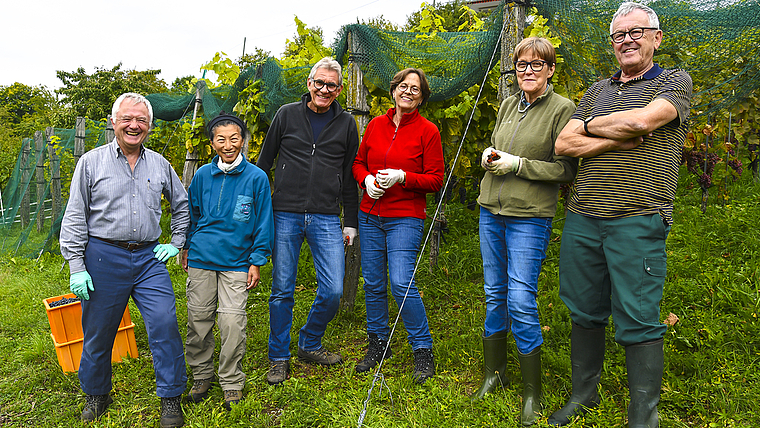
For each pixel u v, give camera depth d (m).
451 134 4.40
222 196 2.74
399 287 2.94
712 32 3.00
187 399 2.81
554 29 3.29
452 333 3.46
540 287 4.04
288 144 3.02
